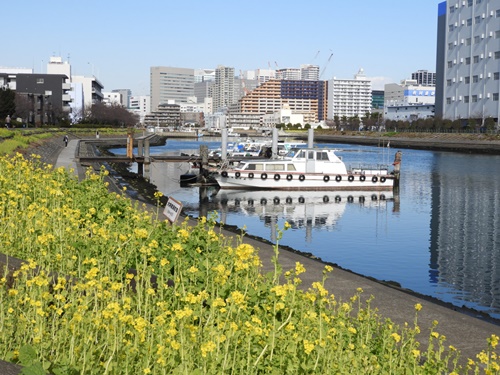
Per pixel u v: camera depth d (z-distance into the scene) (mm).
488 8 121500
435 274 21750
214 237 11273
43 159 49250
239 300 5926
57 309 6039
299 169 48500
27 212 12109
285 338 6000
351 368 6156
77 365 5402
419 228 31766
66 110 141750
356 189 48562
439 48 143250
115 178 48156
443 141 117562
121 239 9766
